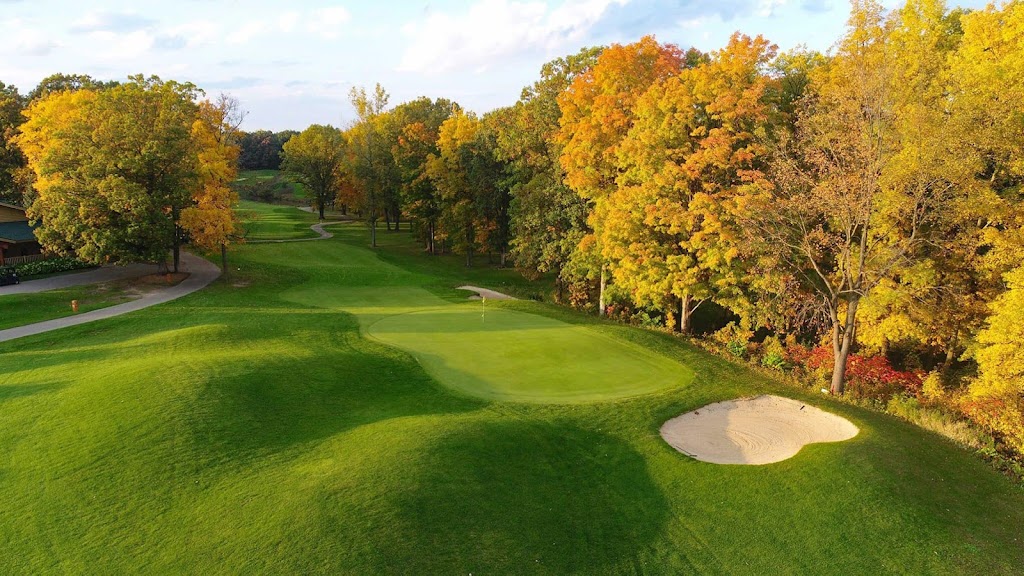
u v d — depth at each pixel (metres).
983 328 23.64
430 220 64.56
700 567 11.40
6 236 45.91
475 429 15.73
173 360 20.83
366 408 18.33
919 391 23.78
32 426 15.95
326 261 56.94
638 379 21.36
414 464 13.52
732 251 25.77
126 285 42.88
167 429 15.35
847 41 22.75
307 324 29.62
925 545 12.09
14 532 11.62
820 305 24.38
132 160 39.56
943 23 28.53
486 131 54.62
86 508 12.35
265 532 11.32
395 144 70.31
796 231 26.27
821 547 11.96
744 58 27.38
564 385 20.61
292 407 17.66
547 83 42.12
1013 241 21.22
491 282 53.66
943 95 23.64
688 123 28.09
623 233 30.53
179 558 10.78
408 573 10.43
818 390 22.28
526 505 12.81
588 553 11.58
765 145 26.33
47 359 23.59
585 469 14.73
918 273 22.70
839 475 14.28
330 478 13.02
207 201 45.25
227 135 57.97
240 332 26.84
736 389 20.50
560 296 45.31
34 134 47.72
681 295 28.97
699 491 13.84
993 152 22.25
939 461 15.79
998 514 13.54
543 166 43.00
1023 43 21.28
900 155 20.44
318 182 93.25
